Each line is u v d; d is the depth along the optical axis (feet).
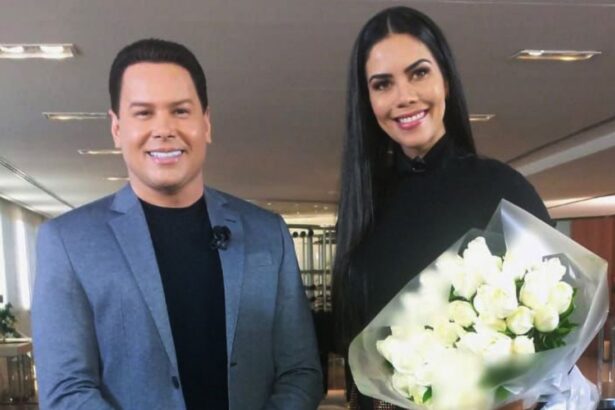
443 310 3.46
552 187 30.37
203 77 4.50
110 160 24.14
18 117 16.60
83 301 4.15
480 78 13.73
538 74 13.39
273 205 40.63
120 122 4.29
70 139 19.88
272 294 4.56
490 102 15.94
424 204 4.50
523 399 3.45
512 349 3.18
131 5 9.50
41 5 9.41
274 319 4.60
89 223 4.34
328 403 16.12
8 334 24.09
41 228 4.35
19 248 39.78
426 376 3.30
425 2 9.55
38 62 12.03
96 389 4.01
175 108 4.22
